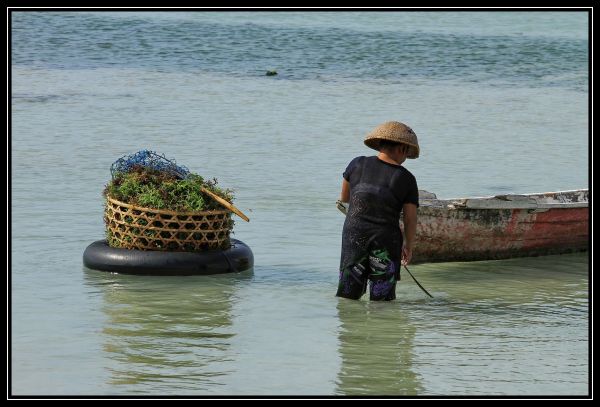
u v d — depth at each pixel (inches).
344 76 3437.5
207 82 3191.4
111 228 1182.9
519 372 862.5
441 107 2847.0
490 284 1185.4
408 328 988.6
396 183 1069.8
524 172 1941.4
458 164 2009.1
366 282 1088.2
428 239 1254.3
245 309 1037.2
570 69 3730.3
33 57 3513.8
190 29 4298.7
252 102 2815.0
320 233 1392.7
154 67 3467.0
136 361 864.3
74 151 2001.7
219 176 1796.3
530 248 1342.3
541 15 5221.5
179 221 1159.0
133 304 1041.5
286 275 1180.5
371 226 1074.1
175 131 2305.6
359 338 949.2
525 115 2736.2
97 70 3344.0
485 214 1282.0
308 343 930.7
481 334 972.6
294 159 1999.3
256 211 1518.2
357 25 4672.7
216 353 892.6
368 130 2411.4
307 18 4837.6
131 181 1176.2
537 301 1106.7
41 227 1375.5
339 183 1761.8
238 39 4121.6
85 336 930.7
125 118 2458.2
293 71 3501.5
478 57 3937.0
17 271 1157.1
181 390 797.9
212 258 1164.5
